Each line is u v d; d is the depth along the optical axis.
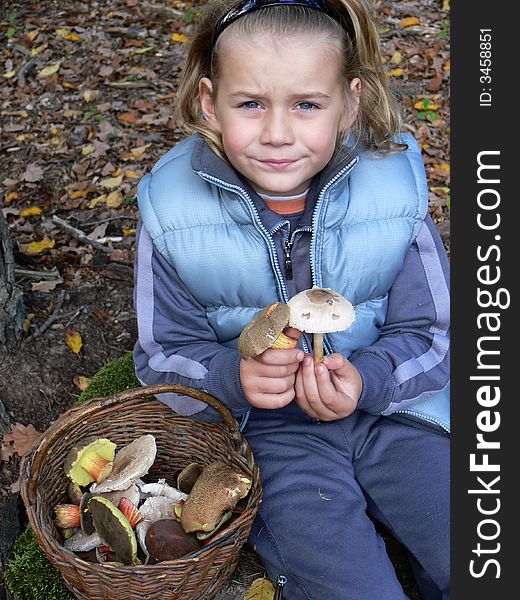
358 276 2.14
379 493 2.09
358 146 2.22
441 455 2.09
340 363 1.92
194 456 2.22
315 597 1.92
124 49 5.16
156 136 4.40
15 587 2.03
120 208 3.85
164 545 1.83
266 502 2.04
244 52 1.81
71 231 3.63
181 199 2.10
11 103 4.76
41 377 2.82
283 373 1.87
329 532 1.93
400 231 2.15
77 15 5.59
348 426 2.17
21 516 2.30
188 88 2.15
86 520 1.93
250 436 2.20
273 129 1.86
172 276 2.16
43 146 4.36
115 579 1.71
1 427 2.63
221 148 2.07
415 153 2.29
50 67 5.00
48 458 2.03
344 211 2.12
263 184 1.97
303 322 1.75
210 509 1.83
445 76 4.73
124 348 3.01
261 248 2.08
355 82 2.03
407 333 2.22
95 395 2.60
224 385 2.02
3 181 4.09
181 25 5.41
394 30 5.20
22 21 5.55
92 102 4.71
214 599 2.02
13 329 2.88
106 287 3.29
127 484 1.97
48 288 3.24
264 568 2.10
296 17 1.83
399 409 2.12
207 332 2.19
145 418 2.22
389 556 2.14
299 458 2.11
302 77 1.81
